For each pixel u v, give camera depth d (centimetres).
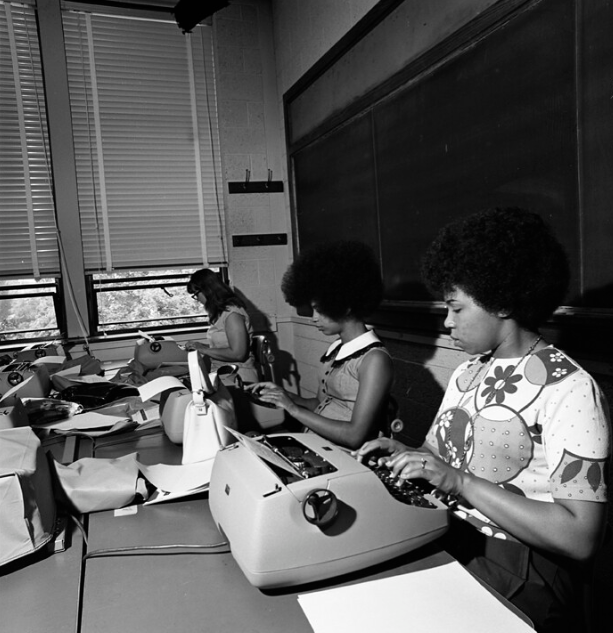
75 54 360
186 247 393
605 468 86
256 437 111
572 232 165
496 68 189
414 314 254
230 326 300
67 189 359
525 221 98
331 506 81
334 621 76
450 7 208
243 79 396
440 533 92
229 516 88
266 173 405
